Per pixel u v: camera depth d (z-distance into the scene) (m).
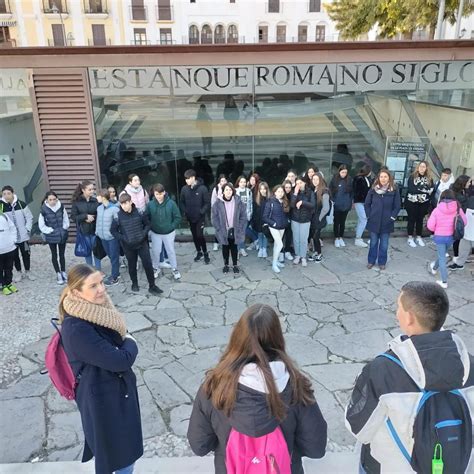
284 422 1.72
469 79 8.08
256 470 1.64
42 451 3.46
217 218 6.71
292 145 8.55
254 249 8.21
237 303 5.98
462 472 1.64
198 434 1.83
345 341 4.98
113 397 2.51
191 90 8.09
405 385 1.68
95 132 8.21
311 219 7.09
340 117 8.34
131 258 6.23
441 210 6.07
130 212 6.02
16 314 5.82
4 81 7.93
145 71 7.93
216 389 1.69
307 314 5.63
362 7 16.09
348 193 7.95
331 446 3.44
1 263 6.29
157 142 8.45
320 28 34.47
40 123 8.10
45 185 8.47
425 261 7.43
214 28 34.09
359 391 1.83
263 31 34.41
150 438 3.56
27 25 32.81
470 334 5.09
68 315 2.42
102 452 2.50
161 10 33.31
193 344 4.98
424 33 21.05
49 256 8.06
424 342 1.71
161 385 4.24
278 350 1.77
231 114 8.30
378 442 1.80
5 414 3.89
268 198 7.00
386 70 7.98
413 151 8.63
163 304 6.00
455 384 1.63
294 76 8.01
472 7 13.65
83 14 32.81
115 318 2.51
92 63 7.77
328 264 7.37
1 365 4.65
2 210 6.49
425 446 1.63
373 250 7.07
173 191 8.81
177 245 8.61
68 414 3.88
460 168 8.84
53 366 2.53
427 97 8.21
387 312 5.66
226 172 8.75
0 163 8.61
